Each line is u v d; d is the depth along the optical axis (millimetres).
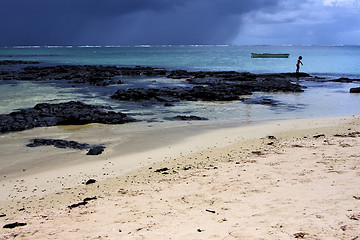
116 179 10414
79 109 21922
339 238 5043
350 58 97562
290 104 26281
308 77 46094
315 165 9781
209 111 23406
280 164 10273
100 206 7895
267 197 7445
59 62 82688
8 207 8461
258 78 44469
